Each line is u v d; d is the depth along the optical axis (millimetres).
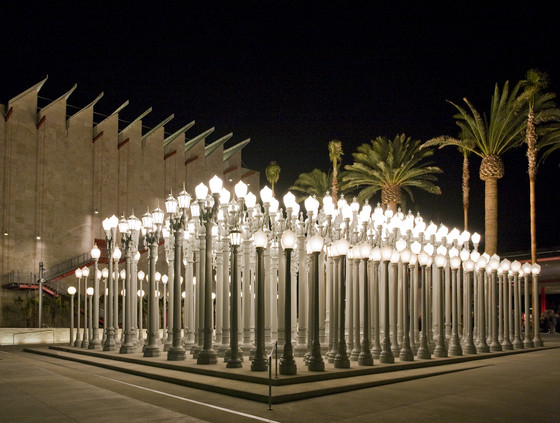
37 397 13375
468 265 25359
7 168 57000
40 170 59062
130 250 24750
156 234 22266
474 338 28500
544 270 57469
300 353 21047
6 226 56219
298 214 23359
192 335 24344
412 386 14891
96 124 69500
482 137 41375
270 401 11734
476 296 28672
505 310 27578
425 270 22438
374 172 45062
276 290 25312
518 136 41969
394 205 45406
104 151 64375
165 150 72125
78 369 20297
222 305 23281
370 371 16625
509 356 24516
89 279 59500
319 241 16578
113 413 11273
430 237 25656
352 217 22297
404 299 23188
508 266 28453
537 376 17016
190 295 24531
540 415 11016
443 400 12695
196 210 23328
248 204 22125
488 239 40781
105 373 18750
